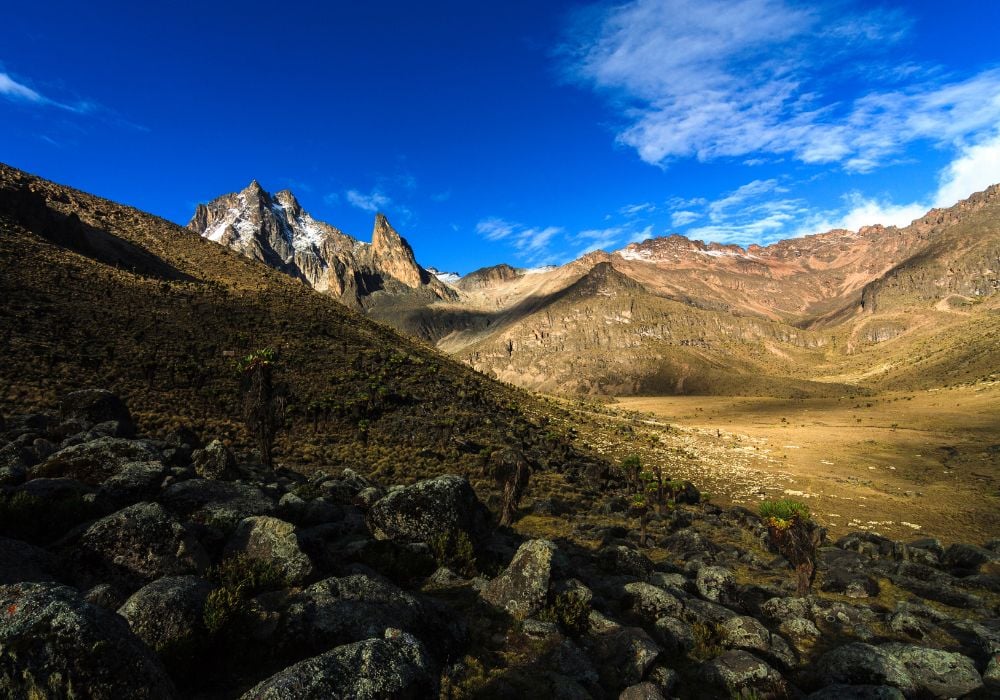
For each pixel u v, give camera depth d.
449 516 17.30
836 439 137.75
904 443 127.00
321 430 55.28
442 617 11.32
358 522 17.38
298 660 8.57
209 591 9.10
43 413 27.31
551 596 13.29
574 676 10.48
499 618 12.59
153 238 118.12
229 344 69.31
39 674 5.76
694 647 13.96
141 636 7.67
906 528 54.03
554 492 51.25
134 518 10.16
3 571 8.06
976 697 12.41
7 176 108.81
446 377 98.00
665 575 20.20
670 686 11.36
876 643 16.38
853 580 23.72
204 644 8.06
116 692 5.94
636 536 33.62
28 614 6.25
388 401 69.25
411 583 14.32
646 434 124.12
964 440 125.94
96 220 111.31
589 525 33.62
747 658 12.59
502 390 128.62
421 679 7.71
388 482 42.88
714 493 72.06
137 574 9.61
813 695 11.82
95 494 12.34
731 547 32.09
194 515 13.14
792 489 76.50
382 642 7.88
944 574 26.41
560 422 113.00
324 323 96.19
